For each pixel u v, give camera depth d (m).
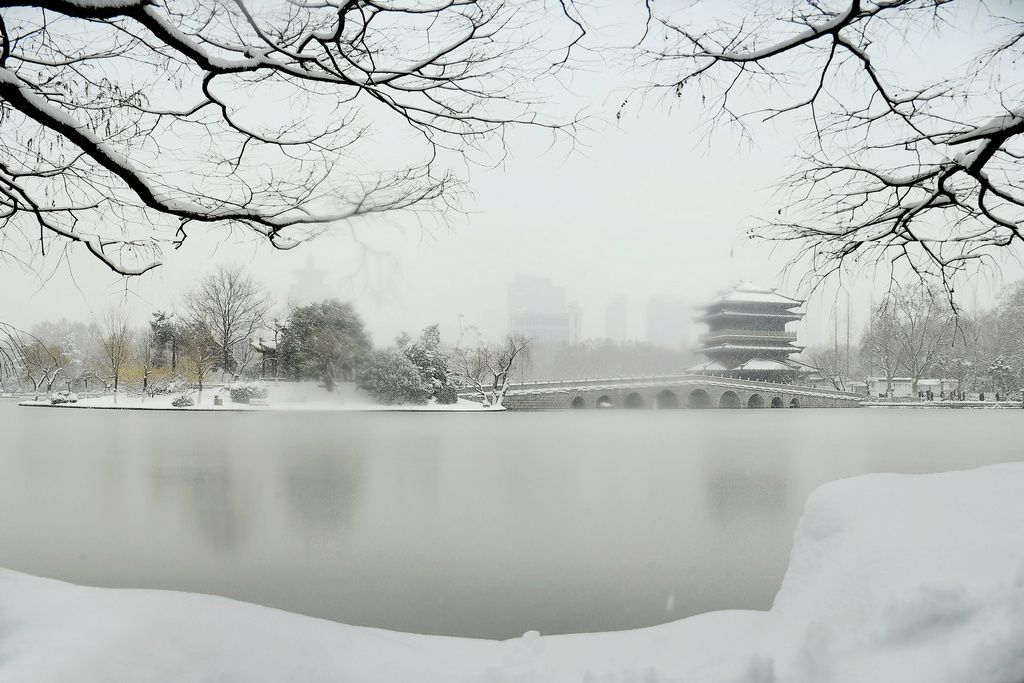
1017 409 64.38
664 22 4.82
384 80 4.72
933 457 25.39
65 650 3.24
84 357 54.19
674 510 14.14
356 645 4.04
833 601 3.92
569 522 12.95
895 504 4.53
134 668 3.19
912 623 3.32
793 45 4.86
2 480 17.53
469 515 13.52
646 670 3.41
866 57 5.09
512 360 52.16
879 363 66.56
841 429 40.53
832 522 4.59
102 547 10.80
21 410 46.19
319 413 39.59
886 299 7.83
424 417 44.84
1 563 9.83
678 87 5.20
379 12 4.61
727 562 10.01
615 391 53.66
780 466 22.14
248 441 28.06
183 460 21.88
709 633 4.59
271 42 4.48
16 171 5.72
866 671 3.17
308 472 19.61
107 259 5.82
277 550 10.57
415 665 3.88
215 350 47.31
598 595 8.41
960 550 3.81
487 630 7.11
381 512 13.78
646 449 27.48
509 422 42.47
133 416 40.69
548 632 7.08
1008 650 2.96
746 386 59.41
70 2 3.94
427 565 9.76
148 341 54.81
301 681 3.36
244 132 5.03
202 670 3.28
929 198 6.17
